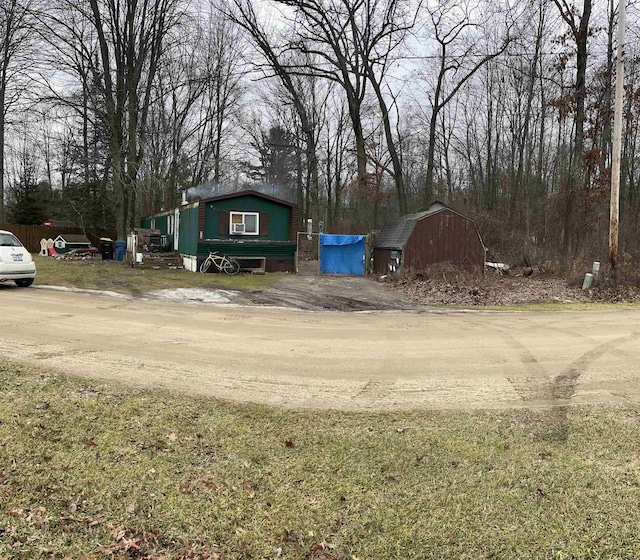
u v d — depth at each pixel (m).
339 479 3.32
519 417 4.41
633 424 4.24
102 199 29.05
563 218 20.20
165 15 23.62
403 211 26.39
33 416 4.18
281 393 5.02
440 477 3.35
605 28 19.52
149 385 5.12
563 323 9.61
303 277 18.08
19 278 13.32
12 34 22.62
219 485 3.21
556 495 3.12
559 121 20.97
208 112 33.69
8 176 42.78
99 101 23.09
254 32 26.14
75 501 3.00
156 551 2.60
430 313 11.31
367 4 24.91
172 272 18.36
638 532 2.75
